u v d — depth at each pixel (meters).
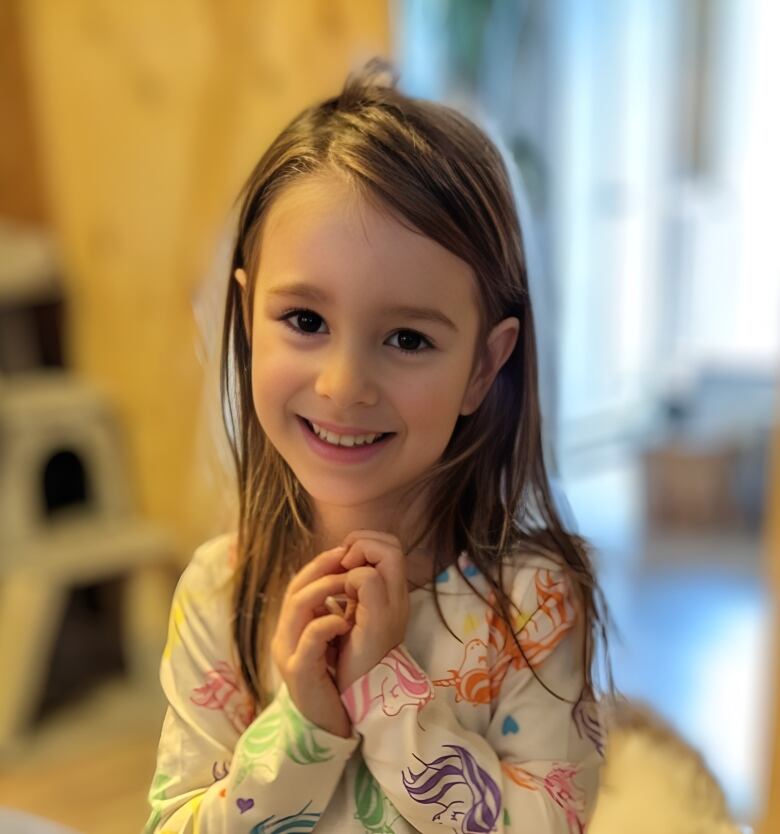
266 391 0.55
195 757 0.62
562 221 3.79
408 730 0.54
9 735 1.92
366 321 0.52
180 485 2.08
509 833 0.55
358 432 0.53
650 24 4.10
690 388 4.18
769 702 1.38
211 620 0.65
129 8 1.93
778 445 1.34
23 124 2.23
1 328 2.27
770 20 4.04
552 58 3.66
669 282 4.40
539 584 0.60
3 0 2.15
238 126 1.80
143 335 2.09
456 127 0.57
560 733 0.59
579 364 4.06
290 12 1.70
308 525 0.62
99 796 1.76
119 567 2.05
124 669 2.20
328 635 0.54
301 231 0.52
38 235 2.24
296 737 0.54
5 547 2.03
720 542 3.19
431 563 0.61
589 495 3.67
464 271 0.53
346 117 0.57
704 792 0.80
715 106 4.20
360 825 0.58
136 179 2.01
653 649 2.40
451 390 0.54
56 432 2.10
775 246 4.21
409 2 3.06
